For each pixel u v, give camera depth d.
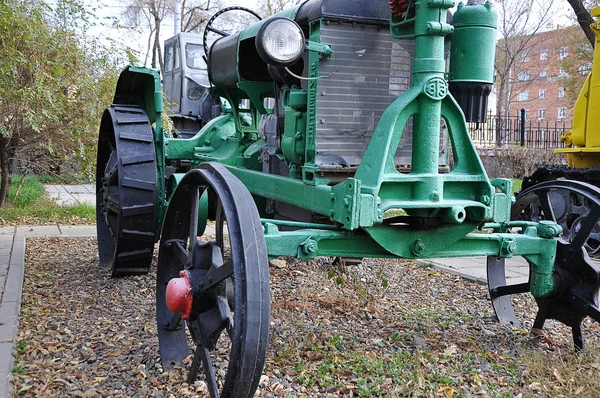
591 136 6.85
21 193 10.37
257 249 2.46
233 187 2.66
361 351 3.52
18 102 8.34
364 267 5.81
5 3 7.58
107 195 4.99
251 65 4.53
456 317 4.32
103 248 5.59
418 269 5.85
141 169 4.63
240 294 2.40
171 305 2.82
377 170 2.93
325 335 3.79
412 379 3.07
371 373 3.22
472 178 3.12
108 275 5.18
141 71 4.89
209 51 5.26
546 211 4.11
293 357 3.42
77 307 4.31
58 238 6.93
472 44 3.24
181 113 11.55
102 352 3.50
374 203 2.88
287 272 5.45
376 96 3.43
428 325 4.11
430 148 3.04
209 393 2.81
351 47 3.35
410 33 3.14
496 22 3.29
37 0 8.56
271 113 4.37
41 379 3.09
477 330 4.05
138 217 4.62
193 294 2.82
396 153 3.51
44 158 9.81
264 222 3.04
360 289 4.56
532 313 4.51
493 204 3.13
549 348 3.73
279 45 3.09
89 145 9.23
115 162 5.05
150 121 5.26
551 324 4.24
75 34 8.72
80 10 8.75
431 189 3.01
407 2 3.09
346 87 3.36
